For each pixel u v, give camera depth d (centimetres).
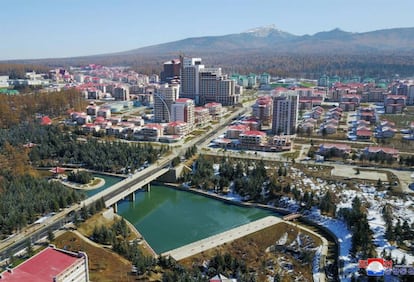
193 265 17775
